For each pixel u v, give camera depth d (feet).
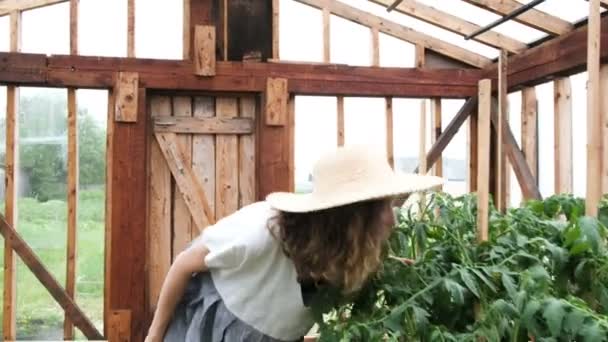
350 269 4.04
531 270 4.16
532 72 11.81
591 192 4.52
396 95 13.20
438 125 13.51
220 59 12.62
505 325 4.01
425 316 4.17
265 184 12.62
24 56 11.77
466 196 5.36
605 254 4.39
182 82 12.31
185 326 4.97
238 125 12.85
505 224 4.96
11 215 11.87
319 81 12.84
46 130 12.14
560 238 4.74
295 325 4.68
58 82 11.90
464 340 4.06
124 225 12.09
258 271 4.42
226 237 4.43
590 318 3.61
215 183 12.79
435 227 4.98
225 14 12.56
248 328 4.62
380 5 12.49
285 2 12.82
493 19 11.98
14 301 11.85
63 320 12.10
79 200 12.25
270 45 12.82
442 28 12.51
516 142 12.59
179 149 12.66
